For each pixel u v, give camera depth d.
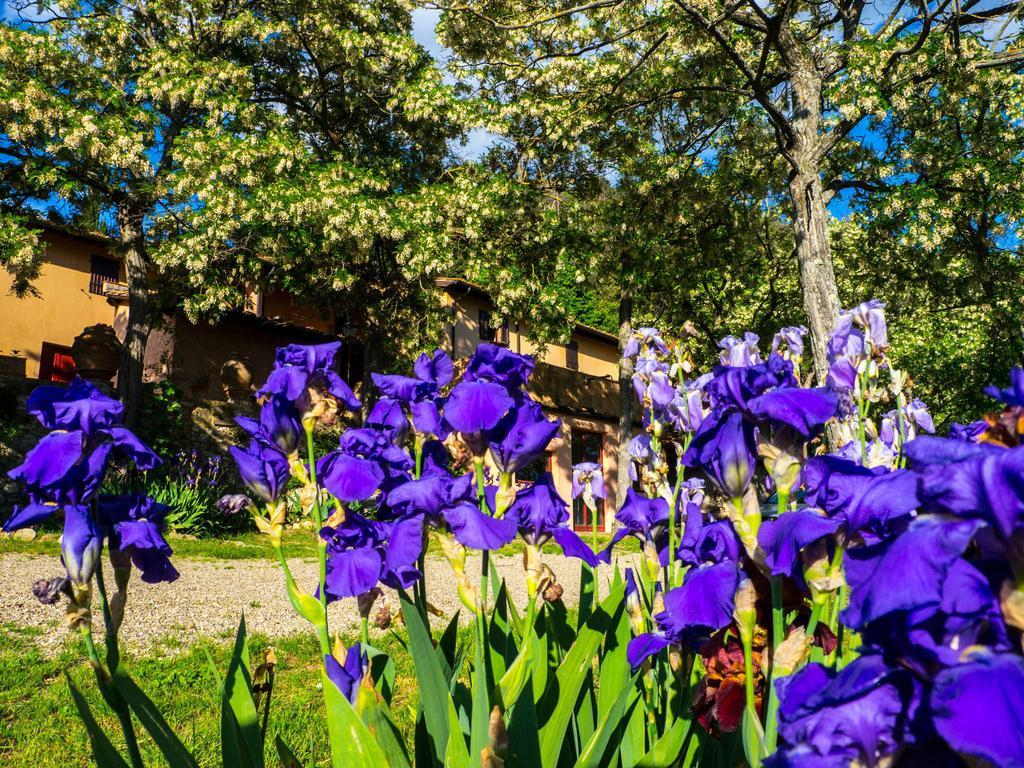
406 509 1.56
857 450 2.12
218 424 15.88
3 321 18.86
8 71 13.67
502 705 1.53
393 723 1.54
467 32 14.07
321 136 19.00
